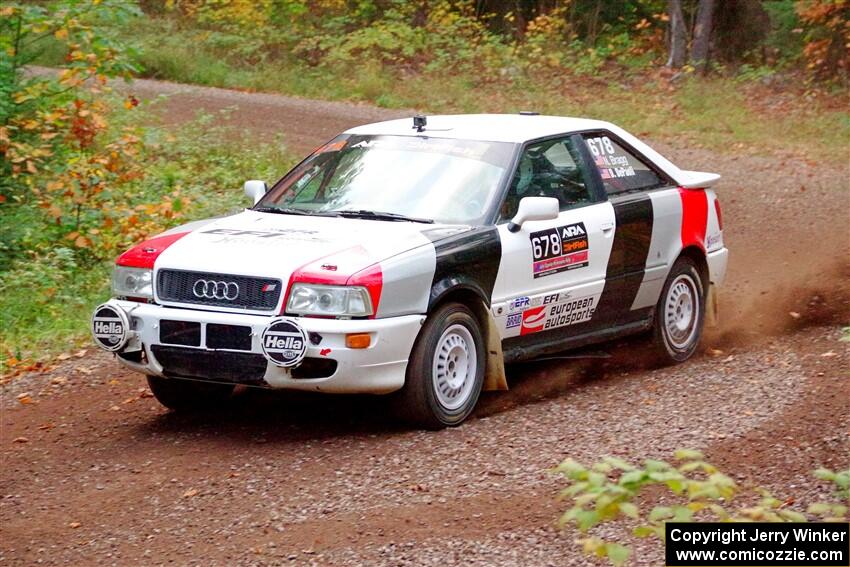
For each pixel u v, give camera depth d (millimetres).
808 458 6715
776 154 22219
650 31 35625
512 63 31047
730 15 33375
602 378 9148
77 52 14117
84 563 5805
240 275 7379
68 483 7004
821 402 7828
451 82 29672
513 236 8211
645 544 5672
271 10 33594
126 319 7609
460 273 7789
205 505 6504
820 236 15016
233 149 18844
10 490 6922
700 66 31156
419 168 8602
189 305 7512
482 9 35531
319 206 8562
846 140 23609
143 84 28516
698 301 9922
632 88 30125
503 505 6258
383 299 7285
